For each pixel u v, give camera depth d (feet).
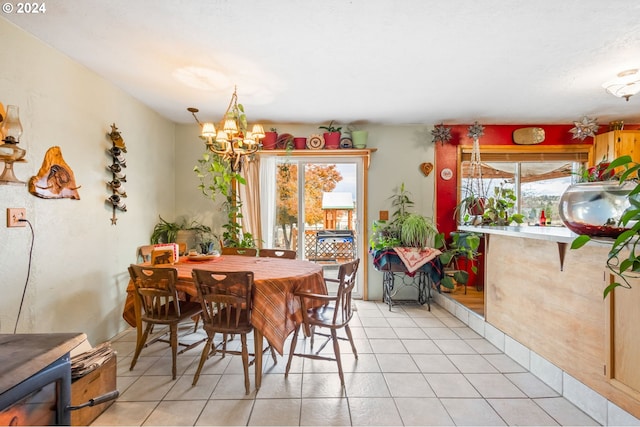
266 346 8.84
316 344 9.02
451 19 6.06
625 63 7.92
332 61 7.75
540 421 5.73
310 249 13.80
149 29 6.37
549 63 7.92
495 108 11.43
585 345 5.96
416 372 7.43
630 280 5.14
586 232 5.26
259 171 13.29
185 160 13.17
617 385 5.30
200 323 10.64
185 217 13.19
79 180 7.91
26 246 6.44
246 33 6.52
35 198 6.66
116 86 9.29
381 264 12.03
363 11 5.80
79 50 7.21
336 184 13.78
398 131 13.47
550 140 13.50
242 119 8.19
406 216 13.04
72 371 5.37
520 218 13.12
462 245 12.63
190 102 10.66
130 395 6.46
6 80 6.04
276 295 6.78
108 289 9.05
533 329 7.37
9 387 2.78
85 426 5.49
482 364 7.83
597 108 11.46
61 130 7.33
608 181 5.15
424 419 5.78
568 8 5.72
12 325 6.15
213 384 6.89
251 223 13.11
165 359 8.03
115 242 9.36
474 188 13.48
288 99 10.39
